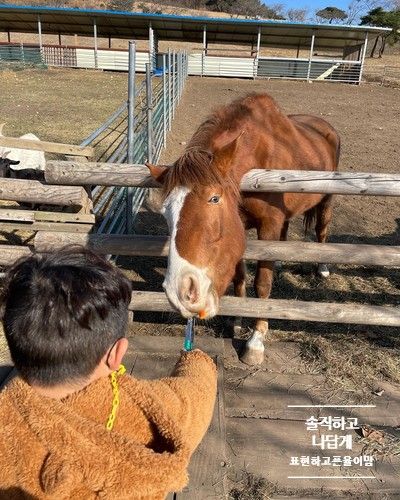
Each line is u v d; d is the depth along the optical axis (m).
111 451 0.84
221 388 2.81
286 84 22.38
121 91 17.06
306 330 3.51
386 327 3.56
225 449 2.37
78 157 4.30
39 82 18.77
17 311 0.84
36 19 25.00
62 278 0.85
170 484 0.85
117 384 0.97
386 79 25.83
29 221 3.32
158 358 3.11
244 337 3.37
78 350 0.84
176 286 2.05
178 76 14.11
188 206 2.09
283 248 2.97
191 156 2.16
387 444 2.48
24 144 4.38
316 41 26.77
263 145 2.88
